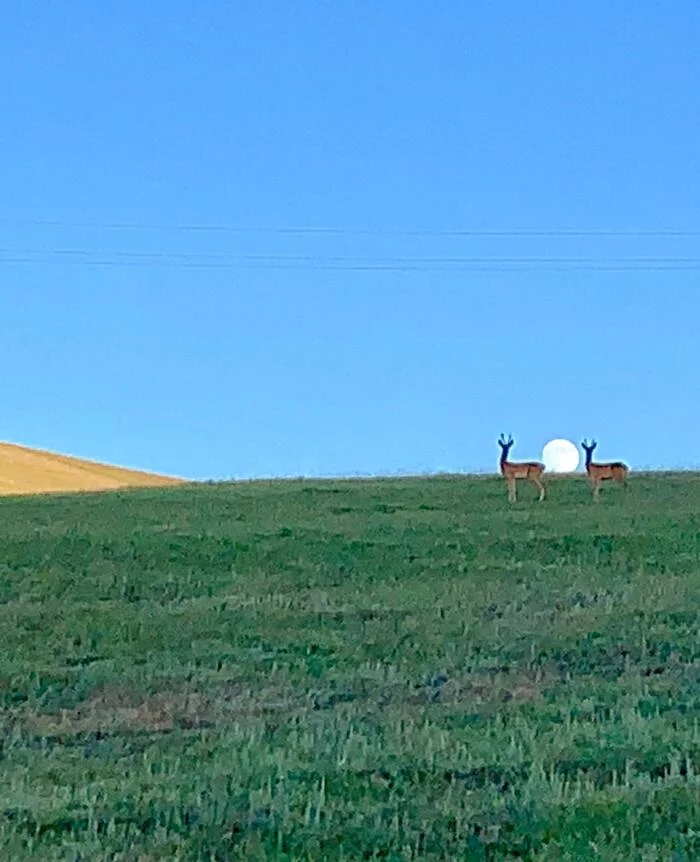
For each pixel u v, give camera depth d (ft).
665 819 36.76
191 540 115.44
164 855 35.22
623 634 71.87
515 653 68.74
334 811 38.09
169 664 68.85
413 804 38.58
